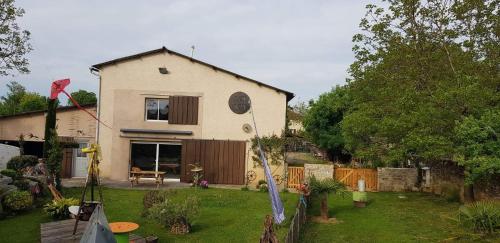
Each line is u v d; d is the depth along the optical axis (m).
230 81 21.47
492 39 15.47
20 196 12.44
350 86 19.45
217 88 21.48
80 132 21.77
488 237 11.13
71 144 18.27
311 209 15.70
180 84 21.47
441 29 16.08
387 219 13.98
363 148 20.42
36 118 22.08
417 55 16.05
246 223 12.19
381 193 20.94
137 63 21.45
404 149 15.99
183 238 10.55
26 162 17.00
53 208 11.90
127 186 18.94
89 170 10.82
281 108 21.36
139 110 21.38
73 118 21.80
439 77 15.84
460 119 14.08
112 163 21.14
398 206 16.56
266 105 21.38
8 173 14.26
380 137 19.77
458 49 15.76
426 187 21.55
